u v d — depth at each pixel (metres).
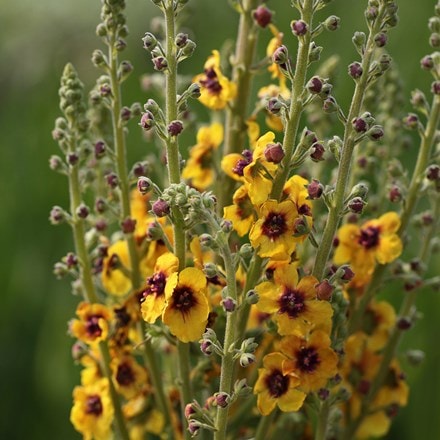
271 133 1.23
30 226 1.79
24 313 1.75
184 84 1.41
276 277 1.23
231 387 1.28
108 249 1.34
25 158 1.88
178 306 1.23
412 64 1.99
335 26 1.23
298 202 1.25
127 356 1.33
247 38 1.35
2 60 2.55
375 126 1.23
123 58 2.41
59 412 1.68
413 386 1.64
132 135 1.90
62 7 2.66
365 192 1.24
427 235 1.37
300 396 1.24
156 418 1.35
